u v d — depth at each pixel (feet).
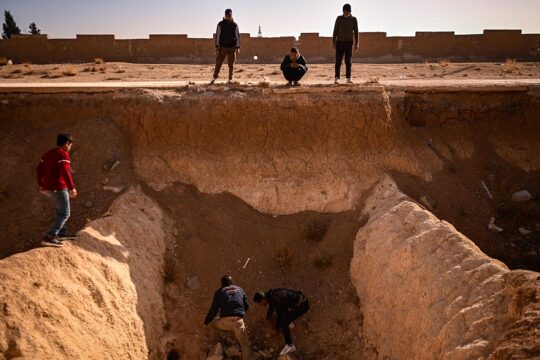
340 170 37.68
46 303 21.52
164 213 33.96
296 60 40.78
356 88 39.91
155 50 87.04
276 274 32.78
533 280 19.03
